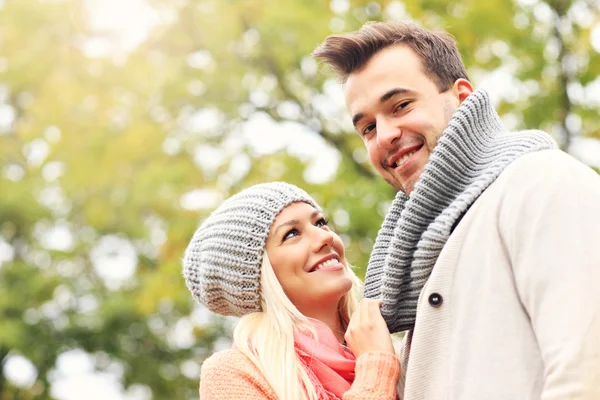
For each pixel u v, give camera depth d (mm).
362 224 6848
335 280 2863
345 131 8062
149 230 9492
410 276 2480
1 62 8531
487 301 2172
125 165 7973
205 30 7672
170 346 11227
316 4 7555
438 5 6980
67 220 10836
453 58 2668
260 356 2750
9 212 10477
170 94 7707
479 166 2424
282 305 2826
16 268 10406
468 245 2262
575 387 1907
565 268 2023
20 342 9805
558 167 2172
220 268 2941
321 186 7262
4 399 10828
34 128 8289
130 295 10398
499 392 2088
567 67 7152
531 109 7070
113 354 10688
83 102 7984
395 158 2602
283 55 7645
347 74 2691
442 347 2256
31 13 8312
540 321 2033
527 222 2137
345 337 2676
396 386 2594
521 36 6930
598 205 2088
